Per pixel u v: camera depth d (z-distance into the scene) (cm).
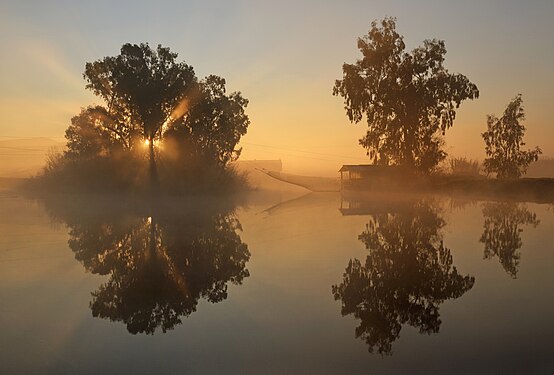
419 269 1441
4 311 1043
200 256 1705
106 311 1040
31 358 777
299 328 912
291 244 1970
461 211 3444
